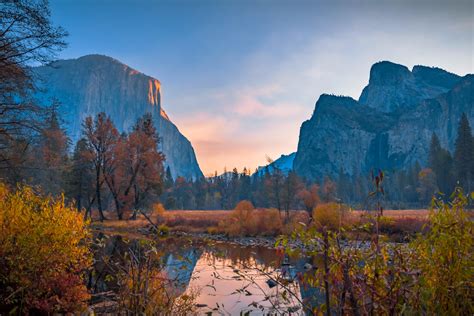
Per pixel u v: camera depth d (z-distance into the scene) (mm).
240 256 20047
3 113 14578
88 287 8945
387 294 2729
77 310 7754
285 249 3043
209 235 33625
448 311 2764
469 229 2834
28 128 15508
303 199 40531
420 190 73500
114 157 44125
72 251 8211
